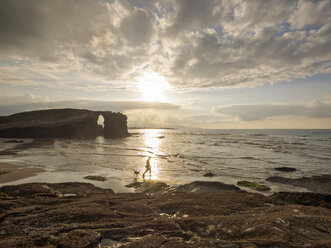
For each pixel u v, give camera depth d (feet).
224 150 133.49
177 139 271.28
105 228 16.28
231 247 12.01
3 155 98.58
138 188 45.19
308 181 52.11
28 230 16.31
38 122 266.77
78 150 125.70
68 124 260.42
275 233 13.64
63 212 20.56
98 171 64.18
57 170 64.13
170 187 46.21
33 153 108.06
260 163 83.76
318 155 108.06
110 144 180.55
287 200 36.17
